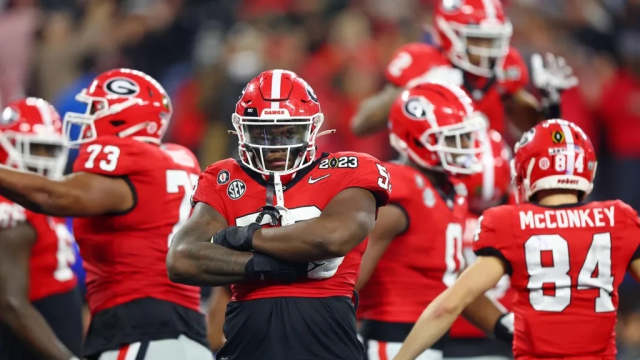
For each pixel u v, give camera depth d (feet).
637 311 86.74
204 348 52.80
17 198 48.39
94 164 50.55
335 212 42.14
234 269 41.96
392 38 116.26
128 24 118.01
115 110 53.16
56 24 117.19
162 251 51.72
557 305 47.42
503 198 64.49
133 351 50.42
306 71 112.68
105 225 51.42
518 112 68.49
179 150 55.21
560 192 48.93
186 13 120.37
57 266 57.52
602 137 104.83
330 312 42.80
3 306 53.67
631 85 104.47
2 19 118.01
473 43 66.03
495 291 64.18
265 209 42.63
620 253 47.70
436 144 54.34
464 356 63.82
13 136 56.18
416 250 53.31
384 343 53.21
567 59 106.32
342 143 107.55
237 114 43.68
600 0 113.29
